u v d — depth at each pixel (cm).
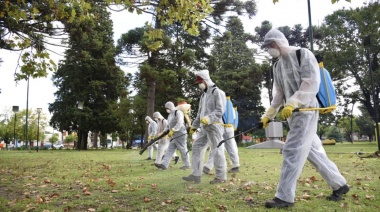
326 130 5469
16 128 4284
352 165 749
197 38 2361
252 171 696
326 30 3031
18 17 588
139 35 1858
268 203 356
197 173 534
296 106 364
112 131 3050
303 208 348
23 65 674
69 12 706
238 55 3366
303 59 379
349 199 384
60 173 737
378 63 3019
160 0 495
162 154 874
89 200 418
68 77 2942
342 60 2942
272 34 395
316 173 619
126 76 2427
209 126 528
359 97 3225
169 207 370
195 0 483
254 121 3319
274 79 417
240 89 3147
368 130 5484
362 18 2902
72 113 2850
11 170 812
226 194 429
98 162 1051
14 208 387
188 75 2262
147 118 1227
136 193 454
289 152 369
